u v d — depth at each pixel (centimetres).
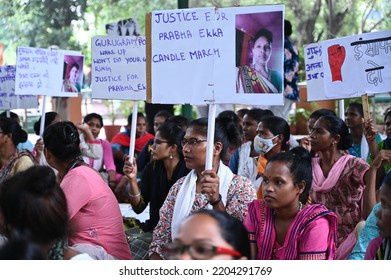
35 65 641
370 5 1377
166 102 372
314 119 547
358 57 470
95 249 379
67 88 673
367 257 308
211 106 363
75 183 386
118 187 698
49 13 1453
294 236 320
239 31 358
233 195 377
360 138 632
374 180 420
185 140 389
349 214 443
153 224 490
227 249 222
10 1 1416
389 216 275
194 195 385
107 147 738
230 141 523
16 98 730
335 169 446
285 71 853
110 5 1512
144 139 809
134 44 496
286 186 325
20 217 280
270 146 488
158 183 483
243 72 359
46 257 284
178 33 368
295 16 1520
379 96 1260
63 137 399
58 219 285
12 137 537
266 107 927
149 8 1506
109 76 502
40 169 290
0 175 511
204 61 364
